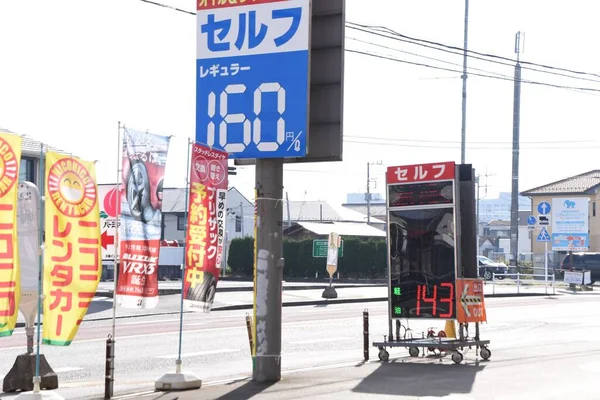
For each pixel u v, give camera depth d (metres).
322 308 35.28
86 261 11.09
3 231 10.33
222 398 12.02
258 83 13.40
